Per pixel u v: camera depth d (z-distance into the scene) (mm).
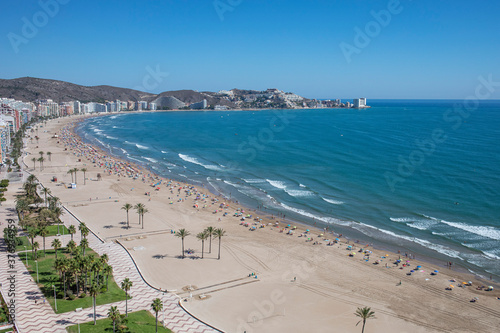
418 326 66875
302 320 67625
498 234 107562
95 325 62188
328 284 81562
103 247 96750
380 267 90062
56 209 112750
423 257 95875
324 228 116062
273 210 132875
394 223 118125
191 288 77938
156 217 122375
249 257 94188
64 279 71125
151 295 74438
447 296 77375
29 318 63656
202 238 96125
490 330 66062
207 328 64188
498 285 82188
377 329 65688
